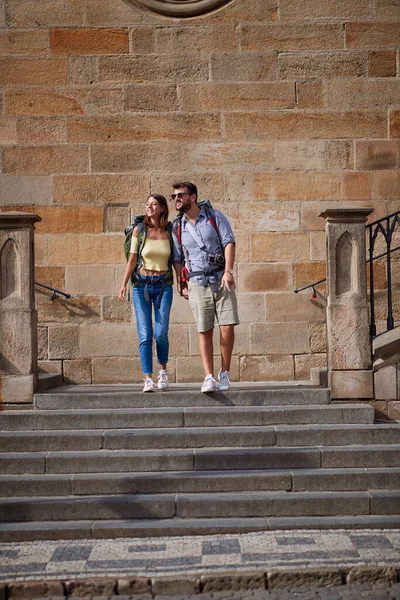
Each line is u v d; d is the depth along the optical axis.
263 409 6.61
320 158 8.45
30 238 7.03
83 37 8.43
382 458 6.16
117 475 5.99
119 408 6.79
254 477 5.94
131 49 8.44
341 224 7.02
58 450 6.32
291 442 6.34
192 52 8.45
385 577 4.75
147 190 8.40
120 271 8.38
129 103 8.43
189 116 8.43
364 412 6.61
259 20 8.45
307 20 8.47
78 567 4.89
